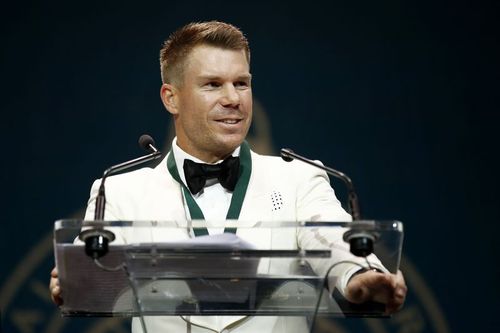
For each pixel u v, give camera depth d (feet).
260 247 28.27
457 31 56.54
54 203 54.19
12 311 52.47
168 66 33.32
